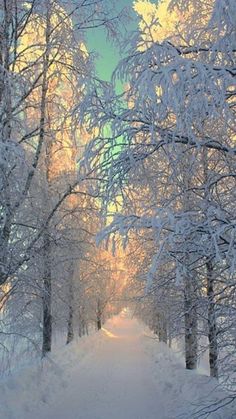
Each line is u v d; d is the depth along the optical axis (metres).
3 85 8.05
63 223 12.70
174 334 14.10
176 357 18.38
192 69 5.00
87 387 12.37
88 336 29.59
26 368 12.11
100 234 5.40
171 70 4.78
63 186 12.79
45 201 11.11
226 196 7.93
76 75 9.23
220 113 5.13
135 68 5.57
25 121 9.16
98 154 6.20
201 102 4.88
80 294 22.12
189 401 9.29
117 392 11.61
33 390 10.48
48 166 12.92
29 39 9.39
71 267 17.00
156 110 5.23
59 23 8.97
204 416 7.80
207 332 11.36
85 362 18.00
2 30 8.30
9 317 12.35
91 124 6.12
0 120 8.08
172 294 12.09
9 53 8.52
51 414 9.20
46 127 9.05
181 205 8.64
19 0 8.55
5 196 8.20
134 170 6.35
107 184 6.23
